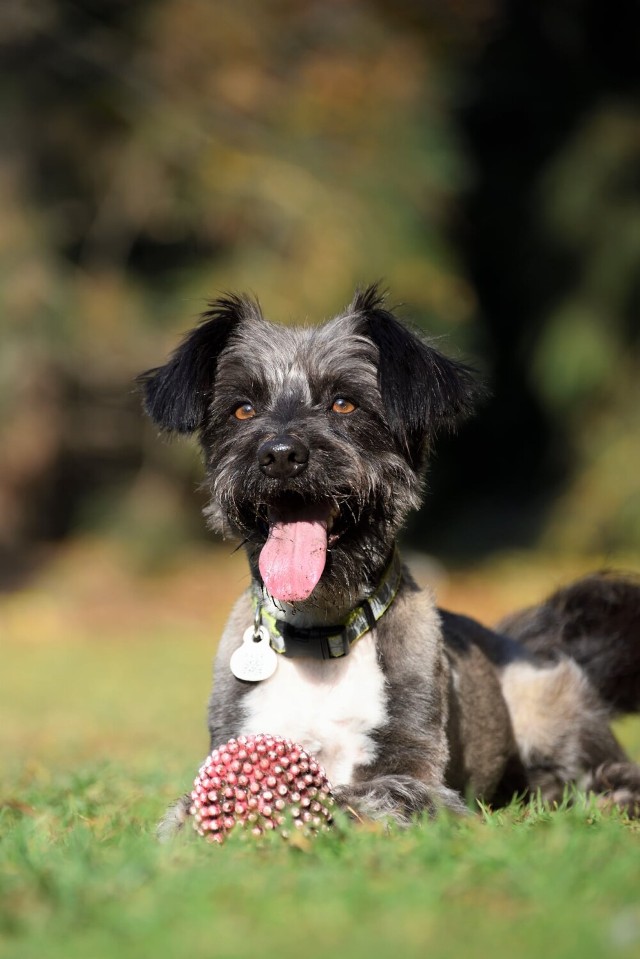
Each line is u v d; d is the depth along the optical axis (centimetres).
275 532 539
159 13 1988
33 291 1994
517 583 1992
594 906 357
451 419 571
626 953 316
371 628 548
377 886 370
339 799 497
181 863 407
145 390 605
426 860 402
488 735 614
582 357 2120
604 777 653
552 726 656
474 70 2177
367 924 341
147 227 2108
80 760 866
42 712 1161
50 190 2111
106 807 602
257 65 2002
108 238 2103
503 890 368
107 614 1889
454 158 2053
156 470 2222
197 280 2055
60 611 1875
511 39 2228
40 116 2072
